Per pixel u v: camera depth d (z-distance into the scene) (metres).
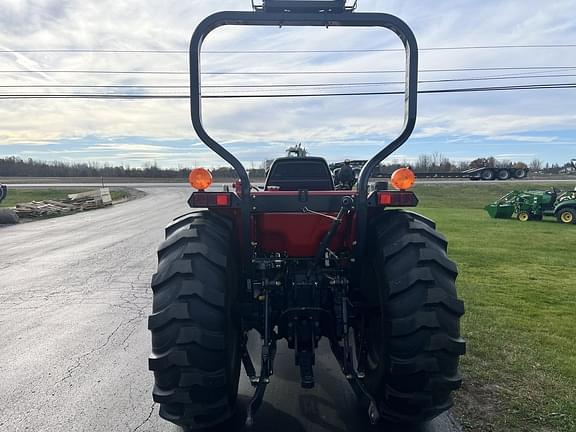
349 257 3.00
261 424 2.92
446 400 2.48
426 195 27.45
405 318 2.37
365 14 2.56
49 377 3.69
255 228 2.88
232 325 2.62
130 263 8.62
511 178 37.84
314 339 2.81
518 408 3.05
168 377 2.35
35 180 53.69
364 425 2.91
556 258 8.93
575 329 4.67
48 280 7.24
